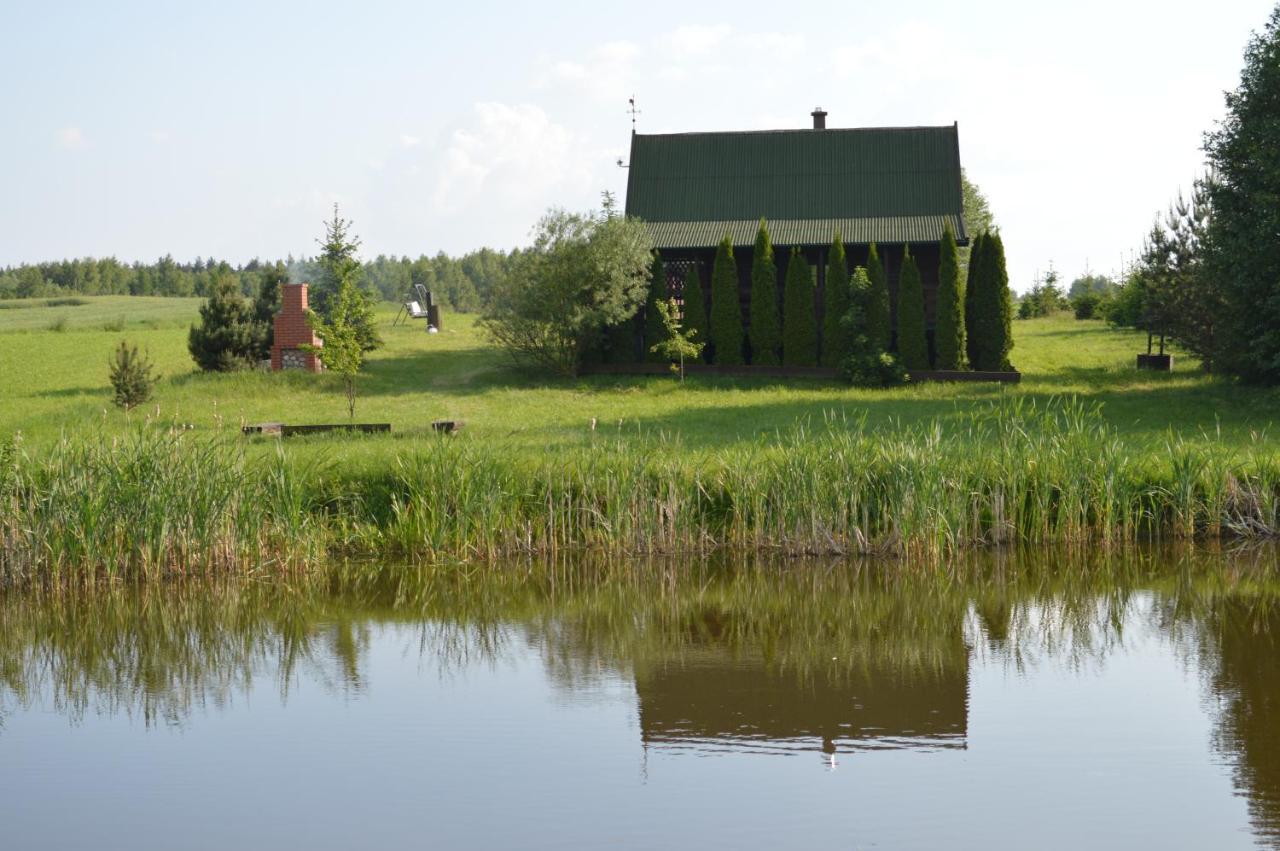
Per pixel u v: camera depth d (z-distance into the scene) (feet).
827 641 43.21
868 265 116.57
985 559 54.34
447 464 56.95
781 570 53.31
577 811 28.22
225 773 31.09
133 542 51.62
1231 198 93.30
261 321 125.29
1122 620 45.01
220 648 43.24
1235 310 93.76
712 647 42.73
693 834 26.81
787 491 55.83
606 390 111.24
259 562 53.36
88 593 50.06
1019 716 34.50
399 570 53.78
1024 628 44.37
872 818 27.55
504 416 94.17
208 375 117.08
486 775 30.58
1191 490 56.24
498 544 56.18
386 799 29.09
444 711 35.83
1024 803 28.32
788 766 30.99
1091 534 56.65
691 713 35.19
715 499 57.98
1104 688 37.01
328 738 33.63
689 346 116.06
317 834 27.20
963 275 120.67
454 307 464.24
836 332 117.50
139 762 32.01
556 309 116.26
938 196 127.34
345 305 92.02
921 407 94.89
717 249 121.80
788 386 111.96
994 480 57.06
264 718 35.53
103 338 186.70
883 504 56.24
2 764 32.01
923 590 49.96
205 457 53.78
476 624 46.21
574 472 58.18
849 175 130.72
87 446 53.83
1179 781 29.48
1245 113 91.50
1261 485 56.59
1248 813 27.61
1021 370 123.24
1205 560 53.36
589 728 34.12
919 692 36.94
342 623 46.44
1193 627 43.88
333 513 57.41
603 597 49.85
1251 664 39.24
